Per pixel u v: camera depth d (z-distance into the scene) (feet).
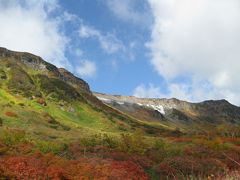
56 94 406.00
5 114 250.78
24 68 464.65
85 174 104.22
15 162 100.07
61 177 97.60
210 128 453.58
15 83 386.93
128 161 135.95
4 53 472.44
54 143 155.53
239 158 165.07
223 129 389.39
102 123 387.96
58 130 254.47
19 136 156.56
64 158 129.90
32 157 116.47
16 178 86.84
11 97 345.72
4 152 130.93
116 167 117.91
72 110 389.39
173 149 183.42
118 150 169.68
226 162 146.61
